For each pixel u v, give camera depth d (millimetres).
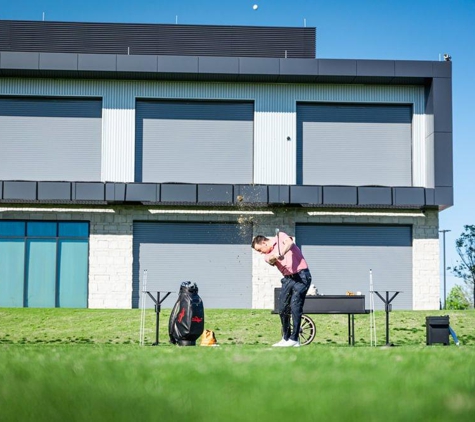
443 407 2867
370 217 29422
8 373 4375
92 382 3838
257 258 29078
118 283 28828
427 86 29734
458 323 23062
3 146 29375
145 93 29562
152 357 5738
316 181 29812
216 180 29547
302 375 4113
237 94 29719
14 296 28766
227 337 20891
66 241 28969
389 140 30000
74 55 28344
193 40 31078
